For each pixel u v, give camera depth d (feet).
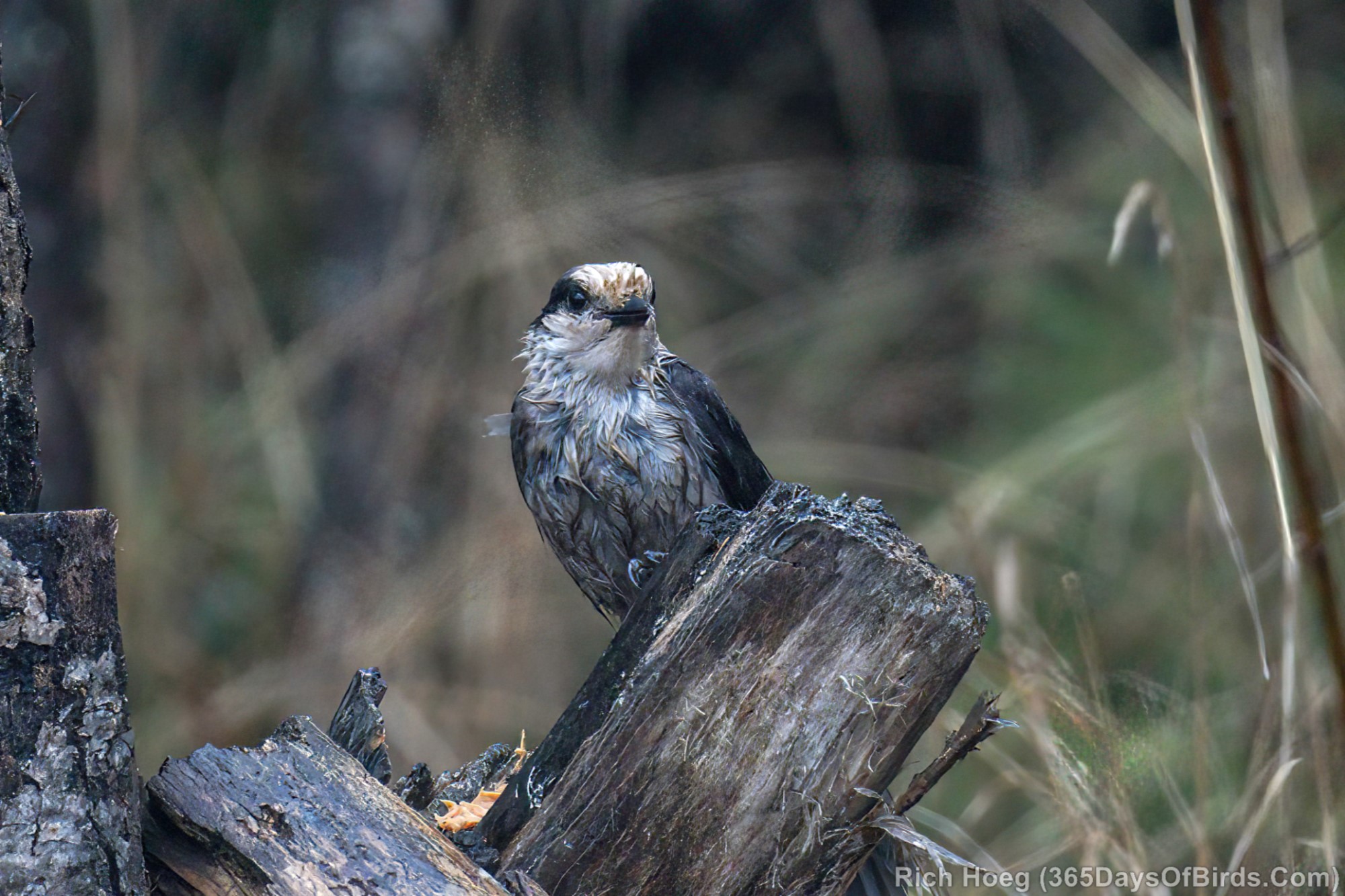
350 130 41.19
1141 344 37.55
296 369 39.04
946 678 12.42
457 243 40.22
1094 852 19.39
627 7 44.50
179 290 39.40
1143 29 41.50
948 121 46.91
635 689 12.59
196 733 35.01
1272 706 18.90
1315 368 16.17
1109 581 27.53
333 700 35.99
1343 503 15.53
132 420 37.17
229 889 11.43
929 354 43.88
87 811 10.77
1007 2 43.88
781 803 12.42
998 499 30.53
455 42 42.11
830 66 50.72
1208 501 24.32
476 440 39.04
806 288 45.98
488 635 36.83
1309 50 35.76
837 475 41.34
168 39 42.11
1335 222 15.65
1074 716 20.80
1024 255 42.24
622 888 12.51
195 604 36.65
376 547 38.06
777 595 12.41
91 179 38.09
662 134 47.42
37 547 10.65
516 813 13.58
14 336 12.17
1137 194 18.03
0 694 10.50
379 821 11.87
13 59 37.73
